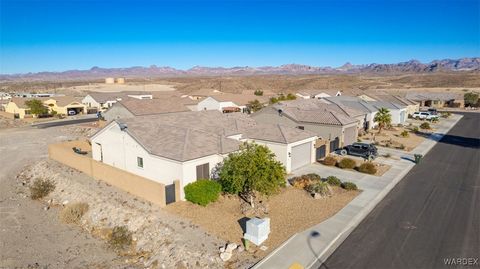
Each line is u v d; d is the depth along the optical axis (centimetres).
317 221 1983
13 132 5400
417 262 1570
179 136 2648
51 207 2536
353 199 2336
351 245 1720
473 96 9038
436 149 3978
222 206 2191
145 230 1983
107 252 1883
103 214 2245
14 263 1792
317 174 2900
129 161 2750
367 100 6481
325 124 3944
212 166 2505
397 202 2289
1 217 2359
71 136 5062
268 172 2070
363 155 3525
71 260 1811
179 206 2198
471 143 4331
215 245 1725
